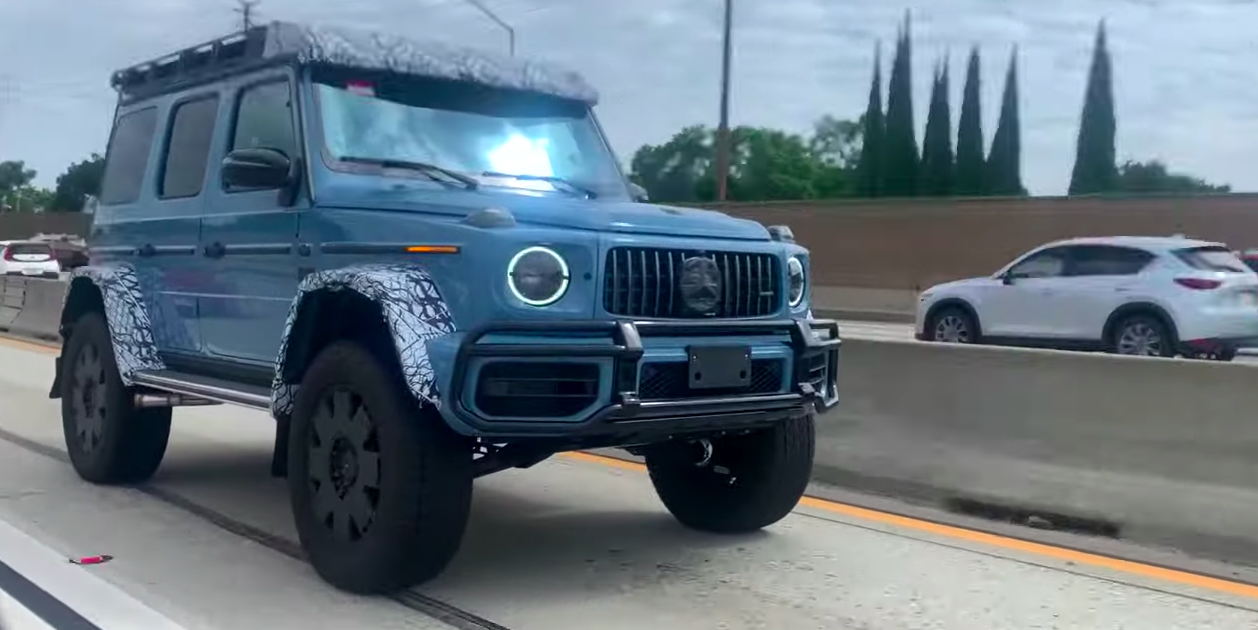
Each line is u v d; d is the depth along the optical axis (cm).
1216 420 609
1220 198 3003
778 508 607
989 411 695
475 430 453
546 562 578
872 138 6138
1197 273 1496
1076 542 628
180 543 609
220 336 626
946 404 714
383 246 504
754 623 490
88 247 786
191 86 683
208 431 978
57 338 1886
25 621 485
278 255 569
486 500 718
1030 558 595
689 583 545
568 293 470
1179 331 1493
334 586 521
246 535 625
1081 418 657
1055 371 670
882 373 746
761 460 600
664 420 481
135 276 711
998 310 1697
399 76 596
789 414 532
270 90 600
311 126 562
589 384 465
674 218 512
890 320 3091
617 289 480
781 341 530
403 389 479
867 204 3606
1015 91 6475
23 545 604
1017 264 1698
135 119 748
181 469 808
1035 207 3303
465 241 468
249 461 842
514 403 460
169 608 503
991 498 685
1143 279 1538
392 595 517
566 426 460
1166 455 624
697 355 492
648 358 479
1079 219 3228
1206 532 604
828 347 552
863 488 746
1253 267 2303
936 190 6334
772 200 3925
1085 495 649
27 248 3631
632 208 514
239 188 606
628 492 743
